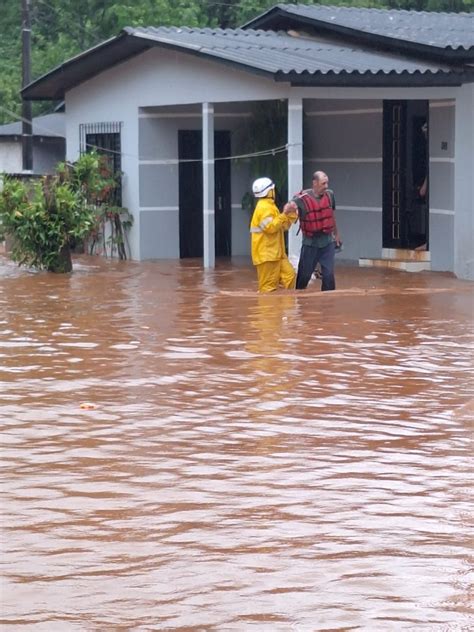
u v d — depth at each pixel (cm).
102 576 640
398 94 2020
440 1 3872
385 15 2386
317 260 1820
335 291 1823
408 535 702
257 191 1811
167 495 777
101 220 2422
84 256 2527
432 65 2005
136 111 2386
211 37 2255
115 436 928
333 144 2397
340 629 573
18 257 2209
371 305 1656
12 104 4109
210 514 739
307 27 2325
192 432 940
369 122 2311
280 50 2112
